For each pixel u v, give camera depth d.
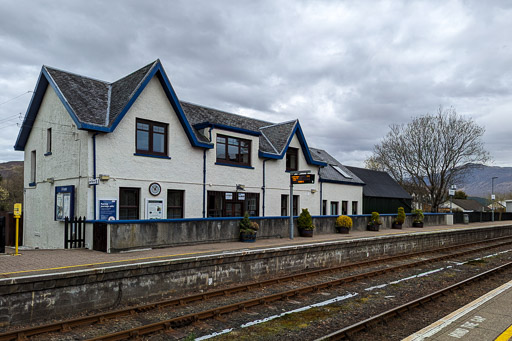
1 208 44.00
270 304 9.79
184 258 10.78
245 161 21.25
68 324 7.72
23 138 19.80
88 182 14.69
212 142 19.25
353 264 15.37
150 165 16.70
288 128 23.95
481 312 7.68
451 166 41.25
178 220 14.20
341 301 10.20
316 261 15.18
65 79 16.81
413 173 43.47
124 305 9.55
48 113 17.84
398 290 11.56
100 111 15.91
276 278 12.49
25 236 19.39
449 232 24.73
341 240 17.05
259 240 16.91
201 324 8.16
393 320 8.38
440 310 9.28
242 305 9.30
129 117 16.05
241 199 20.69
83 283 8.84
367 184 32.38
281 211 23.30
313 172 25.38
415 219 28.81
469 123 40.47
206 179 18.95
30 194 19.23
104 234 12.45
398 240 19.80
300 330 7.83
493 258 18.94
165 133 17.55
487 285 12.20
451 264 16.83
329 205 26.77
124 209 15.91
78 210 15.16
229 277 12.03
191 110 20.86
